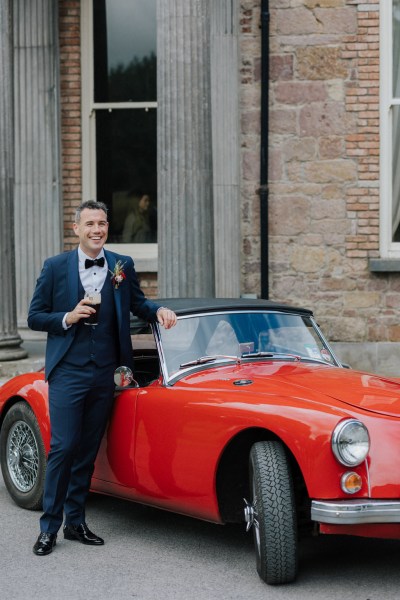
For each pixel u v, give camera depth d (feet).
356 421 15.87
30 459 22.77
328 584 16.98
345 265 43.04
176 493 18.66
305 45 42.78
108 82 45.75
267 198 42.88
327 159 42.96
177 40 33.42
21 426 23.02
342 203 42.98
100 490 21.17
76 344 19.40
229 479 18.20
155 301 21.74
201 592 16.60
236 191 42.65
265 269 42.91
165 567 18.13
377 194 42.86
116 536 20.51
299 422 16.28
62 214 45.27
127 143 45.78
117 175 45.91
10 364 37.86
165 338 20.16
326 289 43.09
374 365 42.75
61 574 17.76
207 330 20.49
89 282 19.71
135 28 45.55
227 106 42.47
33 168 44.52
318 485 15.94
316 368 20.04
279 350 20.86
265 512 16.52
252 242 43.34
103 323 19.66
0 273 38.14
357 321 42.98
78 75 45.34
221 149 42.60
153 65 45.70
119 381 19.34
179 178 33.73
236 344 20.51
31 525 21.39
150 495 19.47
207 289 34.04
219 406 17.62
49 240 44.55
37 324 19.42
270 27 42.78
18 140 44.52
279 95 42.98
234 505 18.29
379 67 42.60
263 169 42.70
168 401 18.79
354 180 42.93
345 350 42.93
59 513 19.38
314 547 19.49
